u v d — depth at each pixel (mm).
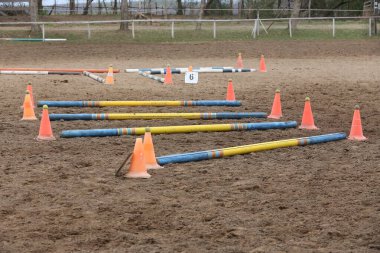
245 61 26078
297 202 6508
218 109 13109
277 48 31438
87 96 14812
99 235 5488
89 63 24625
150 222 5848
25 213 6094
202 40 35250
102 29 43062
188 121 11586
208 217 5977
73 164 8102
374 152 9062
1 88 15945
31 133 10203
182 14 60594
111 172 7727
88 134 9805
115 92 15602
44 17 53156
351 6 55812
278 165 8195
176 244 5273
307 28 43125
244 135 10352
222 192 6875
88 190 6914
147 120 11633
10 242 5312
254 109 13141
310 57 27750
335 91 16062
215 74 20297
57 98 14422
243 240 5379
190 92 15773
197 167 8039
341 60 26031
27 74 19328
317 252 5086
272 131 10750
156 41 34625
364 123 11641
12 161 8250
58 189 6945
